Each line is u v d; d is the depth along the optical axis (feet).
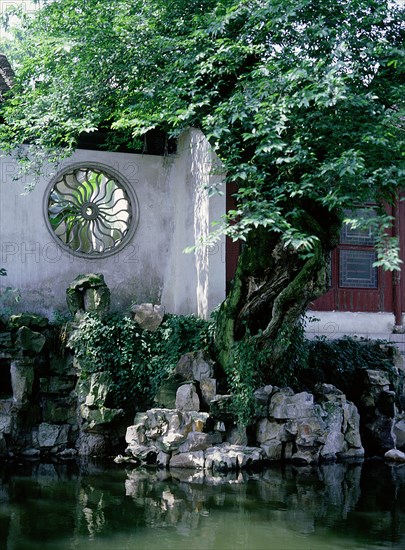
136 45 33.47
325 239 32.48
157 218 42.04
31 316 36.22
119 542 21.49
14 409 34.91
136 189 41.52
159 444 33.14
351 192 27.30
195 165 39.73
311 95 26.20
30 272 39.06
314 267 31.86
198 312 39.22
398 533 22.62
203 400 34.47
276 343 34.68
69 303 36.76
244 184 31.58
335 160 27.32
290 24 29.76
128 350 36.22
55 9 36.27
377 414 37.96
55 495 26.89
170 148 42.68
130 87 34.71
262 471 31.86
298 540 21.81
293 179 29.96
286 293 32.73
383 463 34.60
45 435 35.58
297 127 29.01
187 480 29.73
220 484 29.01
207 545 21.26
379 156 28.04
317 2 30.50
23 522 23.41
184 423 33.09
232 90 32.19
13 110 35.42
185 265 41.06
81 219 40.50
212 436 33.45
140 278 41.45
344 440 35.86
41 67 36.40
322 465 33.65
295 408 34.09
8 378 36.58
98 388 35.14
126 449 34.01
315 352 40.01
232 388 34.35
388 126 27.84
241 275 34.01
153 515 24.35
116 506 25.40
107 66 34.19
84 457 34.86
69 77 34.94
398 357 41.83
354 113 28.50
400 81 30.91
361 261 46.44
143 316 37.11
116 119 36.63
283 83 27.86
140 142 40.04
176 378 35.40
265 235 32.78
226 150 30.78
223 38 29.78
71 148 36.09
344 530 22.89
